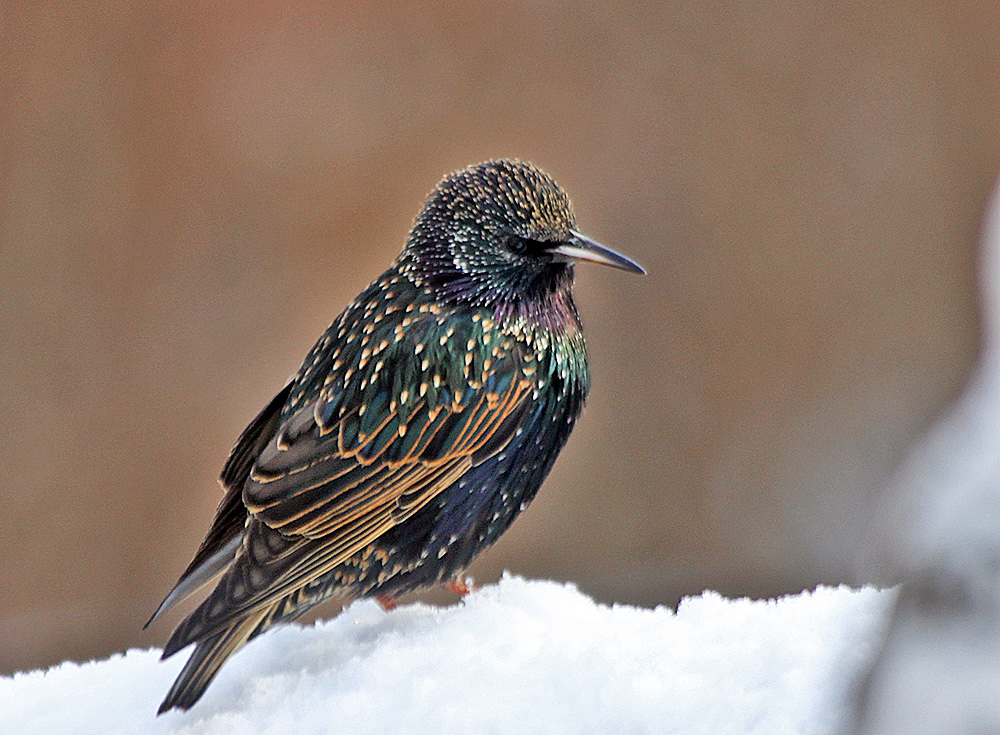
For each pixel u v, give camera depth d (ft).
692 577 38.58
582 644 16.48
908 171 46.73
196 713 16.69
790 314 44.68
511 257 21.08
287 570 18.17
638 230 46.21
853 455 41.70
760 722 13.03
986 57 47.55
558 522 42.06
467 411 20.34
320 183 45.93
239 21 46.80
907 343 44.09
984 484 7.54
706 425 43.19
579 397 22.08
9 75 45.75
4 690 18.75
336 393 19.93
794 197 46.57
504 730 14.32
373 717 15.29
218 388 43.78
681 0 48.44
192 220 45.39
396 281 21.48
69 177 45.32
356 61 46.96
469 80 47.09
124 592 41.93
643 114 47.47
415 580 20.59
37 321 43.91
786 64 48.06
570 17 48.29
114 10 46.21
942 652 7.41
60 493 42.50
